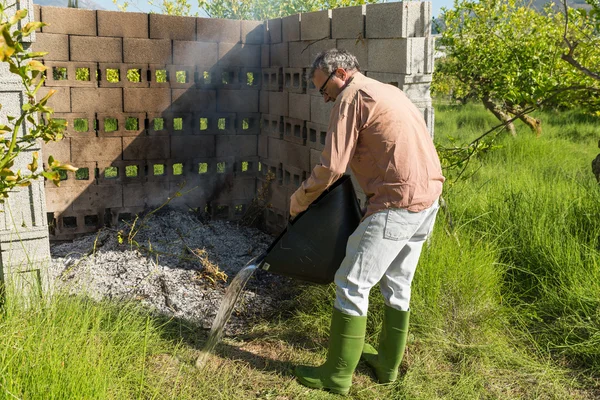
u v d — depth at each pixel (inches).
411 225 116.6
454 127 514.9
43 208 137.0
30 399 99.5
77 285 154.5
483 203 209.0
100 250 195.9
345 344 122.5
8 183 113.2
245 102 239.6
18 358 105.9
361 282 119.9
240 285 129.3
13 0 125.6
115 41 214.5
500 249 178.1
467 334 144.4
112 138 220.1
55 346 110.8
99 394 103.5
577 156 371.9
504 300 160.2
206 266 180.2
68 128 212.2
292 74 213.2
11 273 134.6
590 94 225.9
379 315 149.3
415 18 155.5
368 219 118.2
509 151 358.9
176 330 148.2
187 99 229.6
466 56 423.5
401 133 113.3
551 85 203.6
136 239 203.6
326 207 123.6
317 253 125.5
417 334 145.9
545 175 280.4
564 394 125.6
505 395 125.3
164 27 221.1
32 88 199.8
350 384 126.1
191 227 219.8
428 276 154.1
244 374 131.1
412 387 127.0
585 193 210.8
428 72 158.9
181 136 231.3
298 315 156.9
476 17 419.2
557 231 177.5
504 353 138.3
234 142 241.4
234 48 233.9
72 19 206.5
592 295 149.5
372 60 169.9
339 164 114.3
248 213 242.1
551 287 162.7
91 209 219.9
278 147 228.5
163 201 232.4
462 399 123.4
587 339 140.9
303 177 210.8
